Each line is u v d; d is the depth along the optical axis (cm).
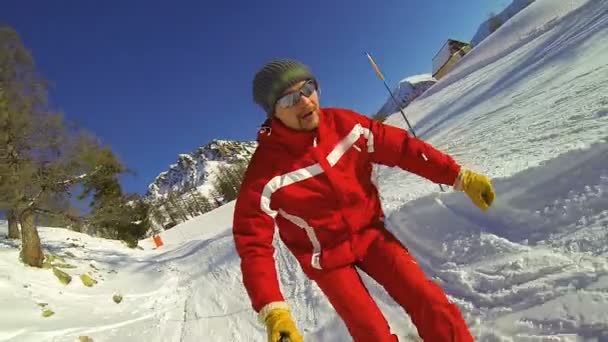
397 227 389
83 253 1266
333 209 194
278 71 183
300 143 192
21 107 916
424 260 336
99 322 691
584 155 273
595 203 248
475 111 1057
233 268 835
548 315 201
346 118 203
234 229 197
